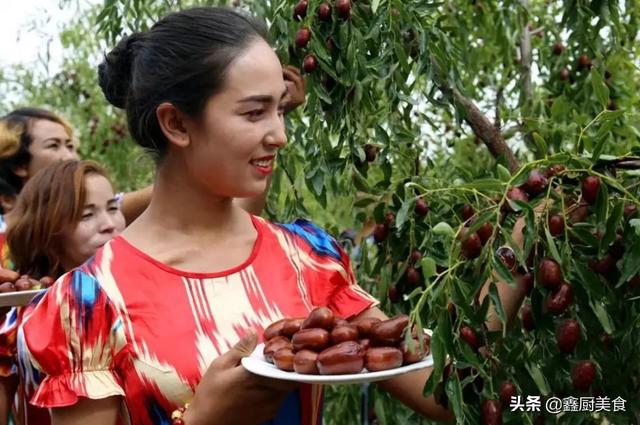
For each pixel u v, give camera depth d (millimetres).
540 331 1368
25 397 1501
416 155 2158
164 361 1164
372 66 1939
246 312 1223
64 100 4766
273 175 2279
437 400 1271
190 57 1170
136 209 2492
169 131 1203
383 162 2012
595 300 1305
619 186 1279
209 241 1260
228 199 1274
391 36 1945
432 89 2035
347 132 2021
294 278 1296
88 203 2100
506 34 2645
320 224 3141
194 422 1115
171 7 2521
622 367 1421
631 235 1333
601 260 1373
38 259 2127
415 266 1907
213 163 1192
